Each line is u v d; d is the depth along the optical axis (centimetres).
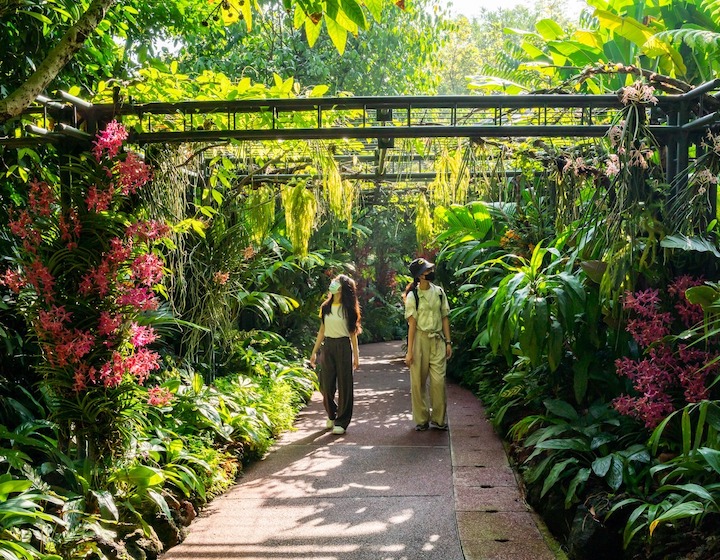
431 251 1066
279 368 705
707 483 286
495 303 446
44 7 424
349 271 1069
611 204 389
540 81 671
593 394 434
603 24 409
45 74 254
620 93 372
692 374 316
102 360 338
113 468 342
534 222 651
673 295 361
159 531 325
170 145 431
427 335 562
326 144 527
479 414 623
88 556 278
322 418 635
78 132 352
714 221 382
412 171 714
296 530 345
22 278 342
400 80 1246
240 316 842
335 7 196
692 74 494
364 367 984
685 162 374
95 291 335
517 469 432
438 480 425
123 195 353
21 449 347
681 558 263
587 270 389
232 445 470
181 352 601
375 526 348
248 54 1026
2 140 357
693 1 487
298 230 539
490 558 308
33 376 426
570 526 324
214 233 595
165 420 449
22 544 249
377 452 499
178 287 555
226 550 321
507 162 619
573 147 461
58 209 363
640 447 335
